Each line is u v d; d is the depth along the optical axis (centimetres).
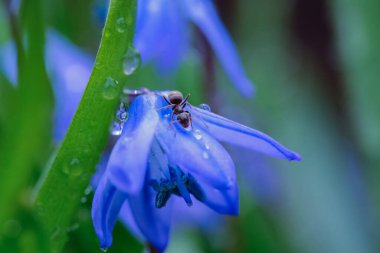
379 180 28
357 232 28
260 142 17
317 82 35
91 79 17
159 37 21
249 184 27
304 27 37
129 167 16
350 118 32
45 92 18
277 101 31
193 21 22
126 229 20
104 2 22
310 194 29
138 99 17
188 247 24
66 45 22
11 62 21
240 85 22
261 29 33
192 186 17
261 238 25
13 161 17
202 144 16
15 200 17
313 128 31
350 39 29
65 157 17
